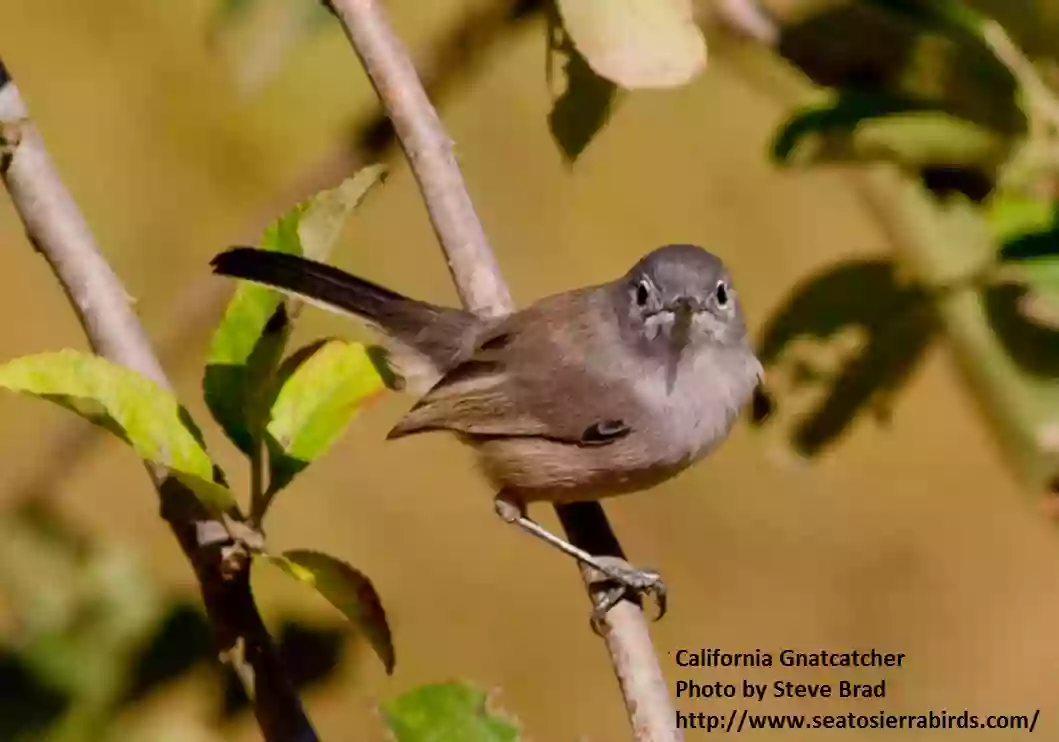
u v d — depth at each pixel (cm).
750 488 1585
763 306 1609
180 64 1605
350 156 793
